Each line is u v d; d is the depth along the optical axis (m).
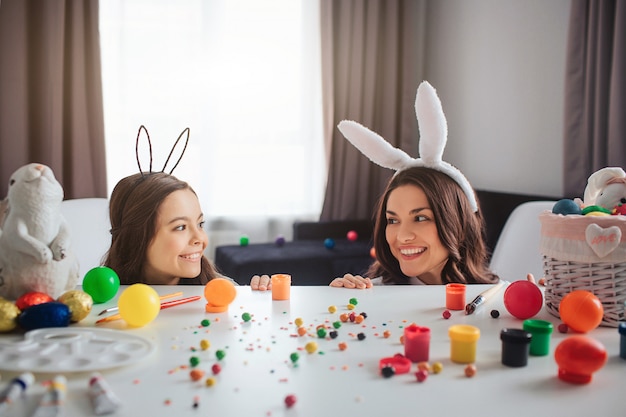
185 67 3.25
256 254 2.83
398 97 3.61
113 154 3.17
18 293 0.86
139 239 1.18
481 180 3.30
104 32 3.12
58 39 2.92
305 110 3.48
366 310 0.93
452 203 1.29
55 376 0.63
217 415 0.55
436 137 1.29
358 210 3.55
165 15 3.20
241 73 3.38
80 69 2.99
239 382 0.63
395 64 3.53
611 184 1.01
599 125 2.33
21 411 0.55
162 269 1.18
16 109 2.89
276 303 0.98
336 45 3.46
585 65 2.41
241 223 3.46
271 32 3.40
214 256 3.37
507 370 0.67
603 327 0.85
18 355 0.66
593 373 0.66
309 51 3.45
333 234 3.31
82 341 0.71
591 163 2.39
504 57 3.09
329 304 0.97
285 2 3.41
